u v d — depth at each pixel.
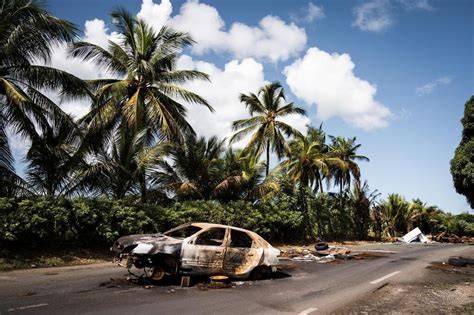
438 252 25.44
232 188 25.45
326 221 35.84
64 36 15.23
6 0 14.80
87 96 16.83
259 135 33.25
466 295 9.98
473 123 25.72
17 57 14.95
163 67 22.59
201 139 25.73
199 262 9.82
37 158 15.56
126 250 10.04
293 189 31.11
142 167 18.16
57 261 12.41
